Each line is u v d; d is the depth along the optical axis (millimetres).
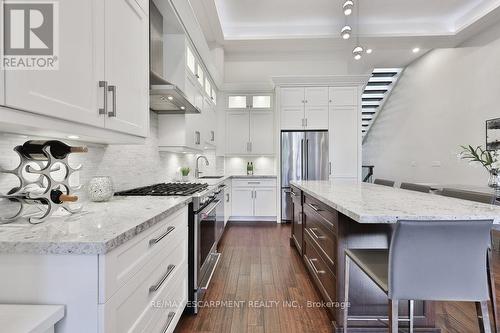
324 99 4875
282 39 4418
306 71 5242
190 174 4020
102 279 824
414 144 5824
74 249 806
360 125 4852
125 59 1411
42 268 830
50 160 1126
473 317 1887
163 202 1589
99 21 1171
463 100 4445
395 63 5875
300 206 3023
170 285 1469
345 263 1599
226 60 5297
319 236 2162
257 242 3670
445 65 4848
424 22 4305
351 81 4801
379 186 2684
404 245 1062
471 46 4281
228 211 4898
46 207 1232
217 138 5098
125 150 2180
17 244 810
